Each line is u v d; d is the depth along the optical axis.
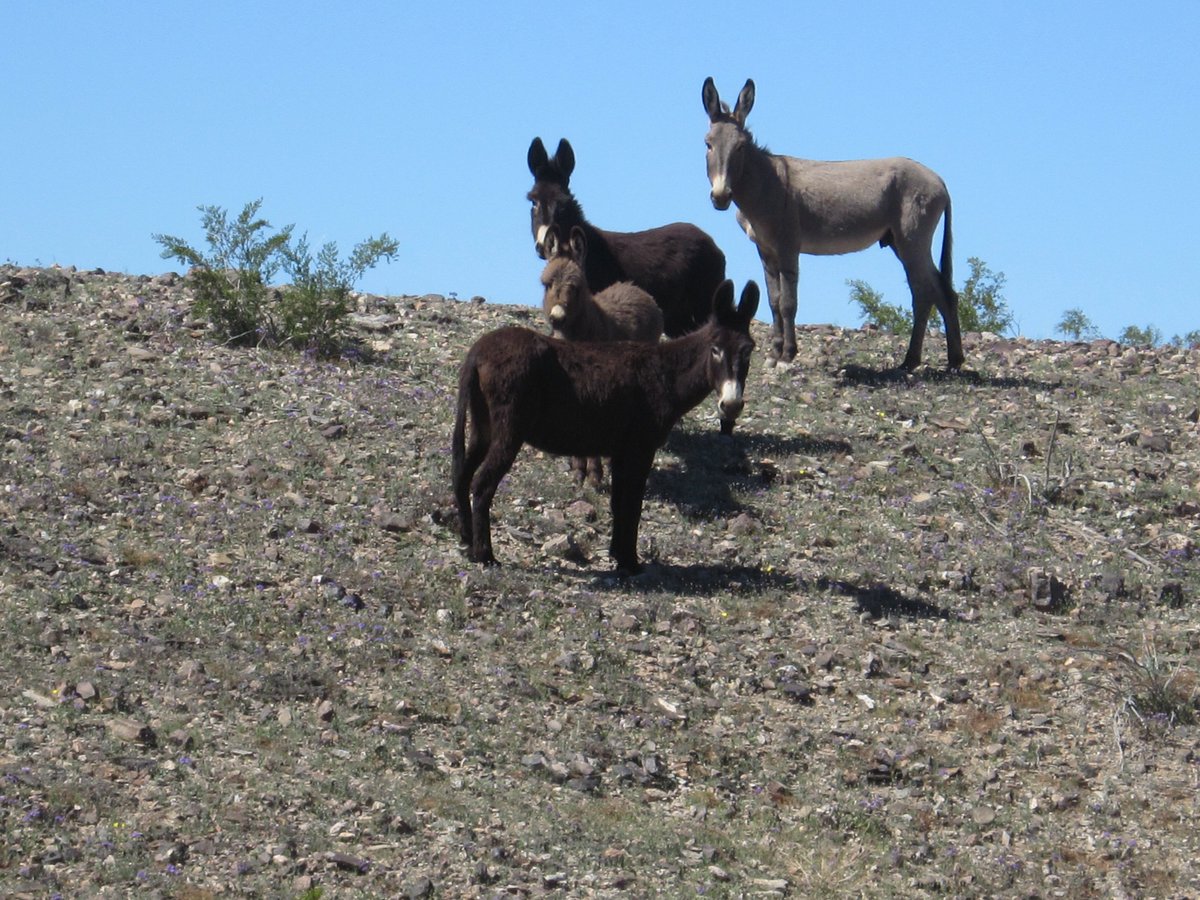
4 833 6.58
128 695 8.02
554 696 8.99
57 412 12.20
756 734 8.99
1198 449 14.51
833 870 7.67
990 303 23.23
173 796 7.14
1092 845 8.27
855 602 10.84
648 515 12.02
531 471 12.41
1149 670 9.82
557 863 7.19
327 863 6.80
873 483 13.12
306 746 7.91
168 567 9.66
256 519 10.59
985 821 8.38
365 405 13.42
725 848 7.69
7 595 8.91
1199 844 8.33
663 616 10.20
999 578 11.42
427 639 9.38
